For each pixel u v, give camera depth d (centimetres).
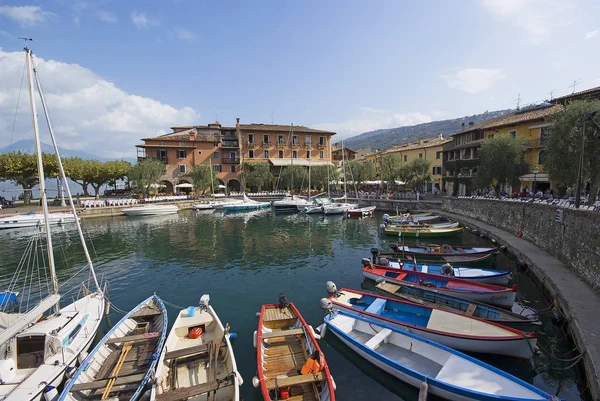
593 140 1928
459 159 5009
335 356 1045
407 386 878
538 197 2844
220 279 1841
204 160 6781
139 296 1608
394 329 1027
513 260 2008
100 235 3269
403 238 2967
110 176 5850
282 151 7344
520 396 731
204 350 926
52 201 5250
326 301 1242
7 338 822
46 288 1784
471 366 842
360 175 6072
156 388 773
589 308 1080
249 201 5550
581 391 868
